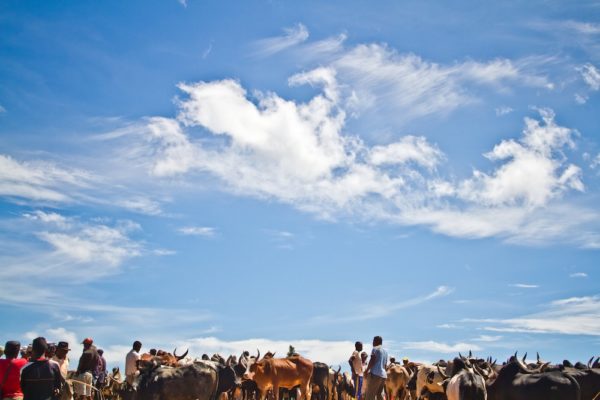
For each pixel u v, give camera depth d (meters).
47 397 13.24
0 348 14.38
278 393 26.70
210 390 19.62
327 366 28.92
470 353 20.11
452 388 16.61
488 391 17.39
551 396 16.42
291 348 27.97
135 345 21.97
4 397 13.16
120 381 23.72
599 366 23.72
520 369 17.23
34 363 13.35
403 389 28.12
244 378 25.14
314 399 28.55
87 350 18.98
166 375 19.20
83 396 18.36
